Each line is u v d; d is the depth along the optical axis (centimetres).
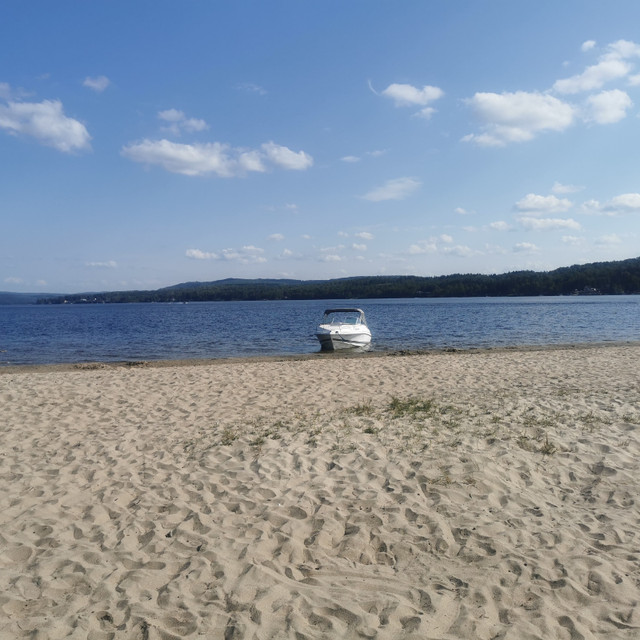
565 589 403
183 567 448
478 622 365
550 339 2997
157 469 688
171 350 2764
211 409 1038
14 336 3819
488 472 636
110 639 358
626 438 762
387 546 479
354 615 376
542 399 1048
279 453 733
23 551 479
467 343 2856
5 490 621
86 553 471
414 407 987
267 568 445
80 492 612
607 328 3722
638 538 476
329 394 1179
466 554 459
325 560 460
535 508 548
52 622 372
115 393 1211
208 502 580
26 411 1034
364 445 757
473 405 1004
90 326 5053
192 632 364
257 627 365
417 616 373
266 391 1225
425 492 590
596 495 575
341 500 574
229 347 2889
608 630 355
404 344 2841
